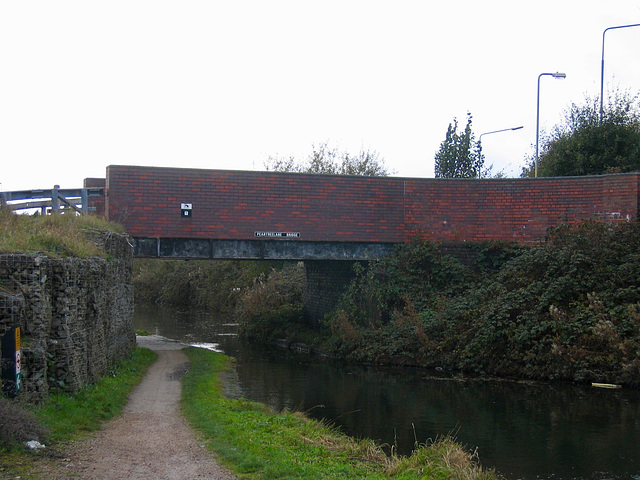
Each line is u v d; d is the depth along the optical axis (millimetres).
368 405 14438
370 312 22688
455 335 19266
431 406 14297
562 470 9781
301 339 25688
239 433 9461
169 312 46062
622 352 15820
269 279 33375
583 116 28031
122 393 12703
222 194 20750
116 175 19891
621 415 13117
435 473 8555
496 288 19859
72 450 7730
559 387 16031
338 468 8234
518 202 22016
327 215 21750
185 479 6883
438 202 22578
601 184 20906
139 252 20094
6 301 8562
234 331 32594
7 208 13258
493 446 11047
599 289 17656
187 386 14594
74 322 10938
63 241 11828
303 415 12648
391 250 22625
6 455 7082
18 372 8500
